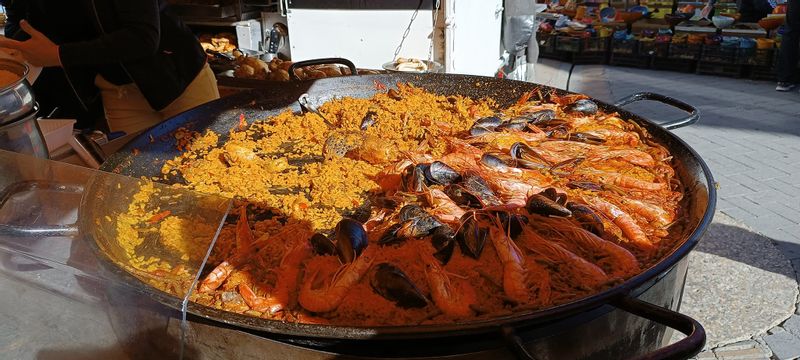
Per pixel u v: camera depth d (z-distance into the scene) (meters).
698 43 7.70
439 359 1.21
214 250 1.67
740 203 4.15
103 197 1.49
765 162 4.79
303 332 1.18
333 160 2.31
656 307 1.20
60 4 2.75
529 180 2.05
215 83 3.30
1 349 1.17
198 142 2.48
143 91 2.92
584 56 8.63
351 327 1.18
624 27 8.55
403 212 1.73
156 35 2.57
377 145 2.27
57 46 2.44
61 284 1.23
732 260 3.51
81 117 3.80
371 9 4.19
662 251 1.59
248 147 2.46
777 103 6.36
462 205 1.85
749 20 8.12
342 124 2.67
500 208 1.74
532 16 5.30
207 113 2.65
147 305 1.26
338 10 4.30
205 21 4.79
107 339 1.24
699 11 8.53
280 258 1.62
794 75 6.79
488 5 4.61
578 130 2.49
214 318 1.22
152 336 1.31
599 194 1.94
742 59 7.44
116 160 2.09
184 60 3.05
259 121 2.80
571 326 1.27
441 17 4.04
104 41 2.45
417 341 1.21
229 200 1.49
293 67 3.23
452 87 3.07
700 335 1.09
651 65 8.20
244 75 4.09
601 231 1.69
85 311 1.23
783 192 4.29
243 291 1.44
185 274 1.26
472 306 1.37
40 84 3.70
